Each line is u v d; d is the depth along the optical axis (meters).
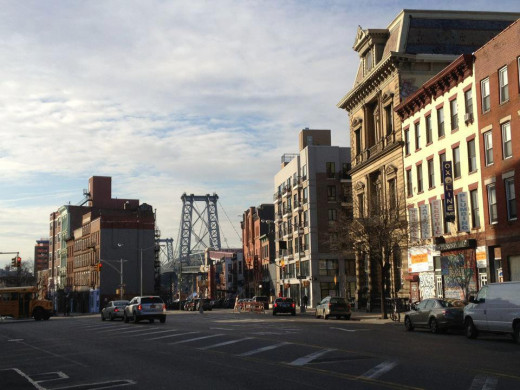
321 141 90.12
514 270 35.28
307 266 78.62
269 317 49.66
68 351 21.47
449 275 41.94
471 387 11.52
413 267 47.81
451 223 42.59
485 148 38.31
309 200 78.44
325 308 44.91
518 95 34.78
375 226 42.16
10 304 61.09
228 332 28.22
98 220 109.69
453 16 52.41
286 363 15.76
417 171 47.66
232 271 126.56
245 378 13.27
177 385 12.59
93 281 110.88
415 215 47.41
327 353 18.00
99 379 13.92
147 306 41.09
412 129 48.38
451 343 21.78
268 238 100.06
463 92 40.88
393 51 50.38
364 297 60.28
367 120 57.91
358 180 59.97
